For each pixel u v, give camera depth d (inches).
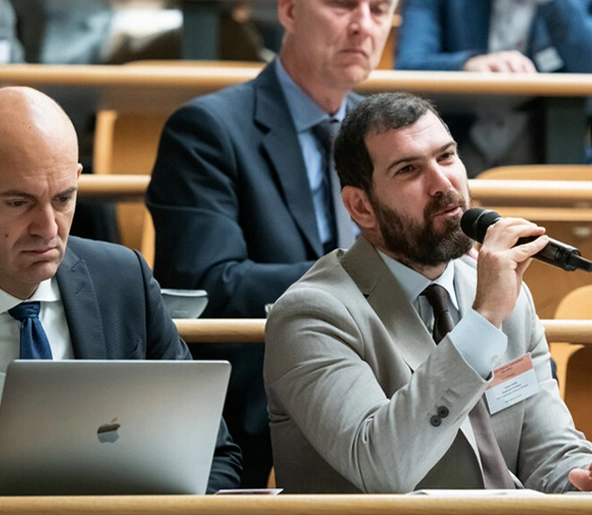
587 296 289.4
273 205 310.7
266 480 275.1
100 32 471.2
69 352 228.1
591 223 309.4
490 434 226.4
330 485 223.3
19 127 212.7
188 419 194.1
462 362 207.9
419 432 206.5
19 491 193.0
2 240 212.7
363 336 224.1
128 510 186.9
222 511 187.2
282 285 292.7
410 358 225.3
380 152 230.7
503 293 213.0
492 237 218.1
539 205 321.4
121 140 391.2
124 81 365.4
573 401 269.6
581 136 374.3
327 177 321.4
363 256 234.7
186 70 372.5
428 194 228.4
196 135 316.2
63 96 374.9
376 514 187.0
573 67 404.2
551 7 405.1
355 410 213.6
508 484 223.1
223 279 293.6
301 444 227.1
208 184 310.2
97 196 335.9
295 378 220.7
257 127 320.2
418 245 229.0
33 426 189.3
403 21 417.4
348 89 327.6
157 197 314.7
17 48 436.5
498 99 372.2
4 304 223.8
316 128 325.7
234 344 278.7
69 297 228.8
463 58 399.2
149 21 476.7
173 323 245.1
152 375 190.7
